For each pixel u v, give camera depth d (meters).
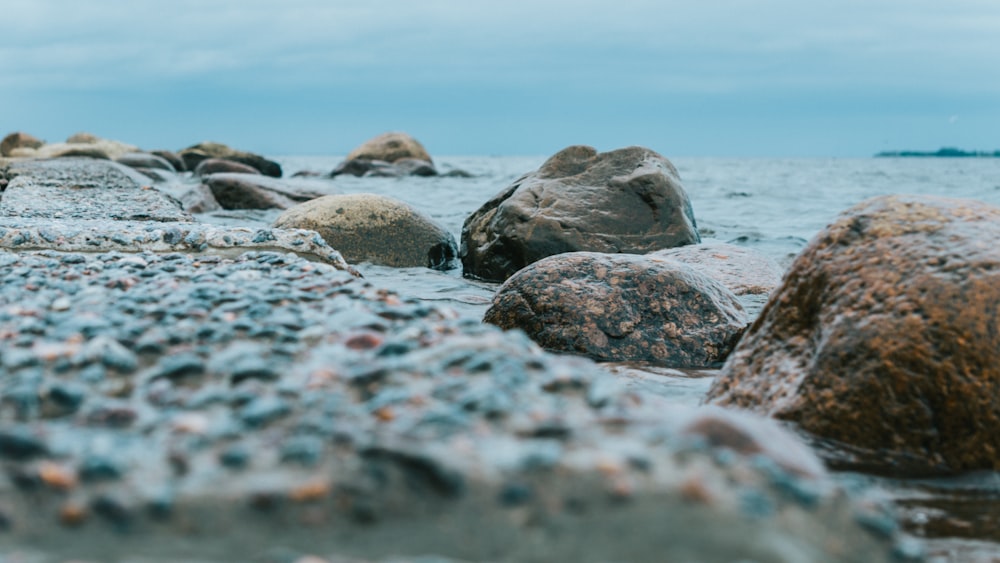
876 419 3.74
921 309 3.79
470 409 2.54
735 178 37.34
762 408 4.08
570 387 2.80
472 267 9.96
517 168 56.47
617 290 6.12
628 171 10.16
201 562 1.88
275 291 4.36
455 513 2.02
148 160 30.56
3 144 37.75
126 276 4.92
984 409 3.59
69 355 3.15
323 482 2.12
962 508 3.09
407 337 3.40
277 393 2.77
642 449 2.23
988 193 27.23
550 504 2.03
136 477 2.15
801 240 12.98
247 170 25.27
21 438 2.21
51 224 8.15
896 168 69.06
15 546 1.91
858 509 2.12
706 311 6.09
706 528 1.96
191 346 3.39
